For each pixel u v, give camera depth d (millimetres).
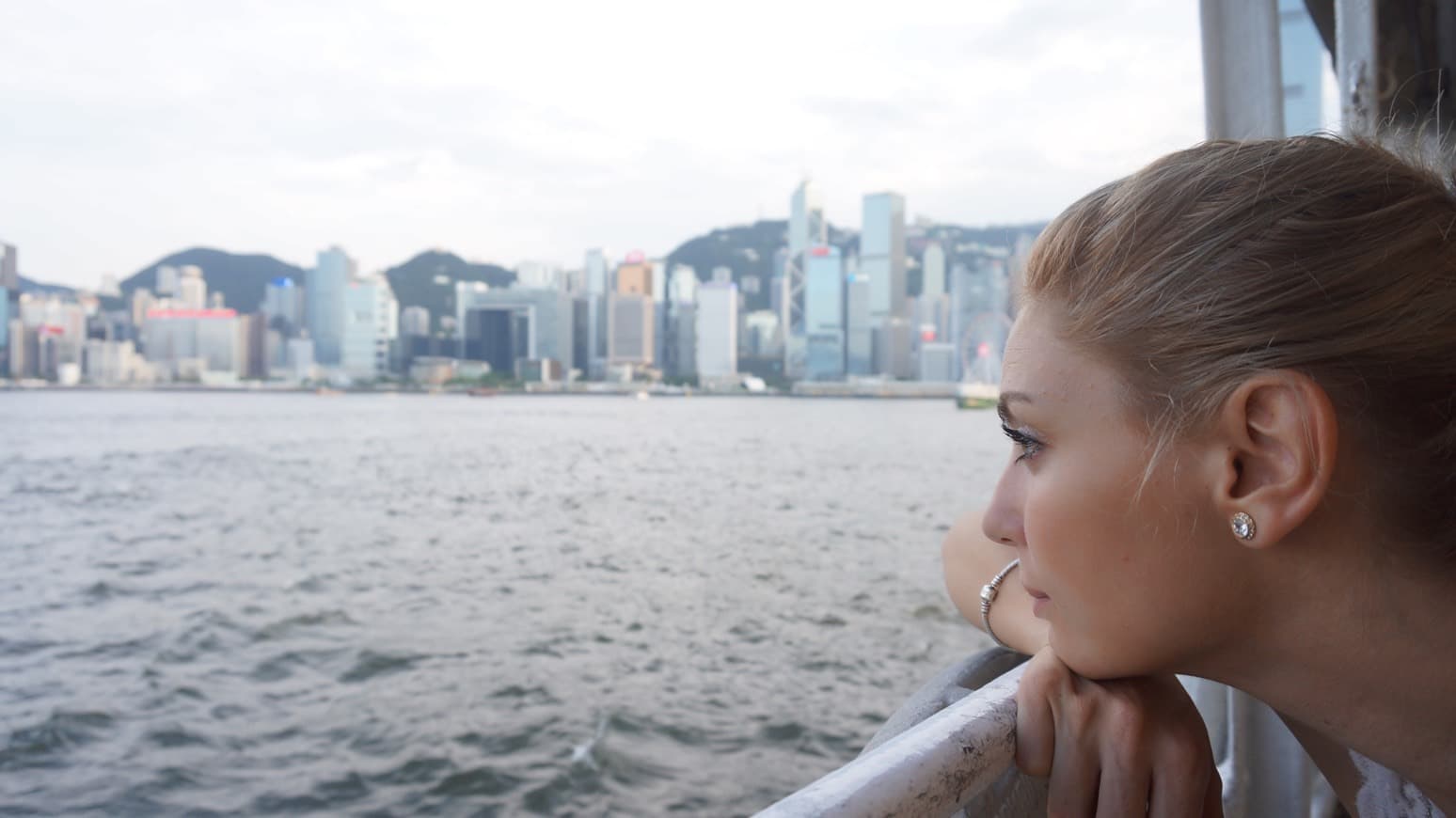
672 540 23453
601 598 16219
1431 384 464
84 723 9523
